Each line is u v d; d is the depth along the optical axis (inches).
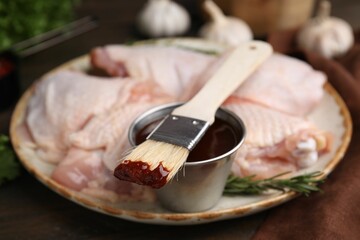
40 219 17.9
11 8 24.4
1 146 19.3
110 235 17.4
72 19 28.1
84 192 17.6
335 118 20.0
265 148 17.9
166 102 19.3
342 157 18.6
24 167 19.4
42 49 25.8
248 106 18.9
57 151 18.8
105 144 18.1
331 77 22.2
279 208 17.8
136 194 17.3
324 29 24.9
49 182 17.6
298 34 25.4
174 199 16.6
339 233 16.6
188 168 15.7
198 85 19.3
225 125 17.2
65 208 18.2
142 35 27.2
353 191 17.7
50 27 25.9
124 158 15.2
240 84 19.2
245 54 19.3
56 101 19.3
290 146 17.7
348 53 24.8
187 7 29.4
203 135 16.5
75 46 26.1
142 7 29.6
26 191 18.8
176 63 20.7
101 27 27.6
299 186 17.0
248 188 17.3
